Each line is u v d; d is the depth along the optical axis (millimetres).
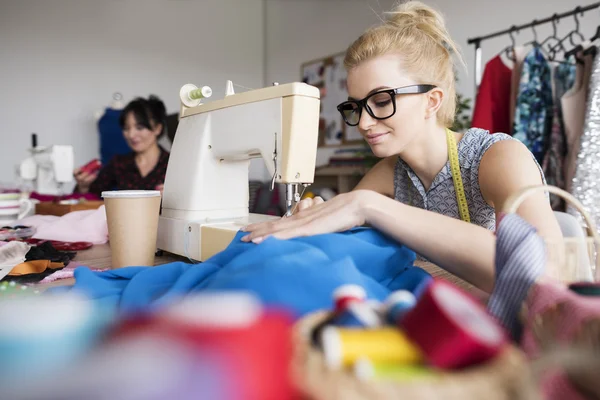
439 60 896
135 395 170
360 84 861
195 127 1030
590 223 453
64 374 174
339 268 453
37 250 888
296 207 840
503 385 215
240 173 1074
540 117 1908
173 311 224
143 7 3885
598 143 1621
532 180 765
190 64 4223
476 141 979
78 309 232
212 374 188
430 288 256
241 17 4547
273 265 440
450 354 221
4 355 185
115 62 3766
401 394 204
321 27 4066
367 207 600
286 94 865
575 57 1784
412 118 863
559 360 235
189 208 995
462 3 2895
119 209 783
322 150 4105
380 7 3482
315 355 234
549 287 325
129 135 2580
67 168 1827
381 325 273
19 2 3279
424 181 1104
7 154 3311
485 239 523
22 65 3328
